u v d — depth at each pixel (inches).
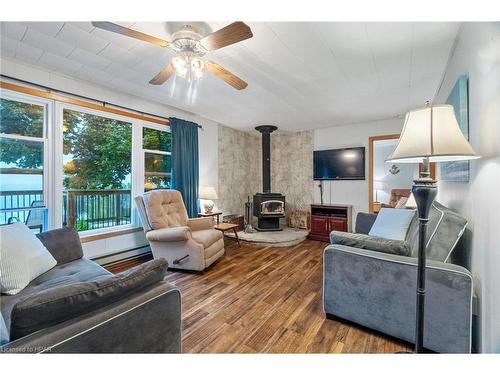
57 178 102.0
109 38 76.4
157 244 116.7
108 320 33.6
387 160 49.3
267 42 76.3
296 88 115.2
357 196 182.4
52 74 99.6
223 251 132.0
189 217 152.7
